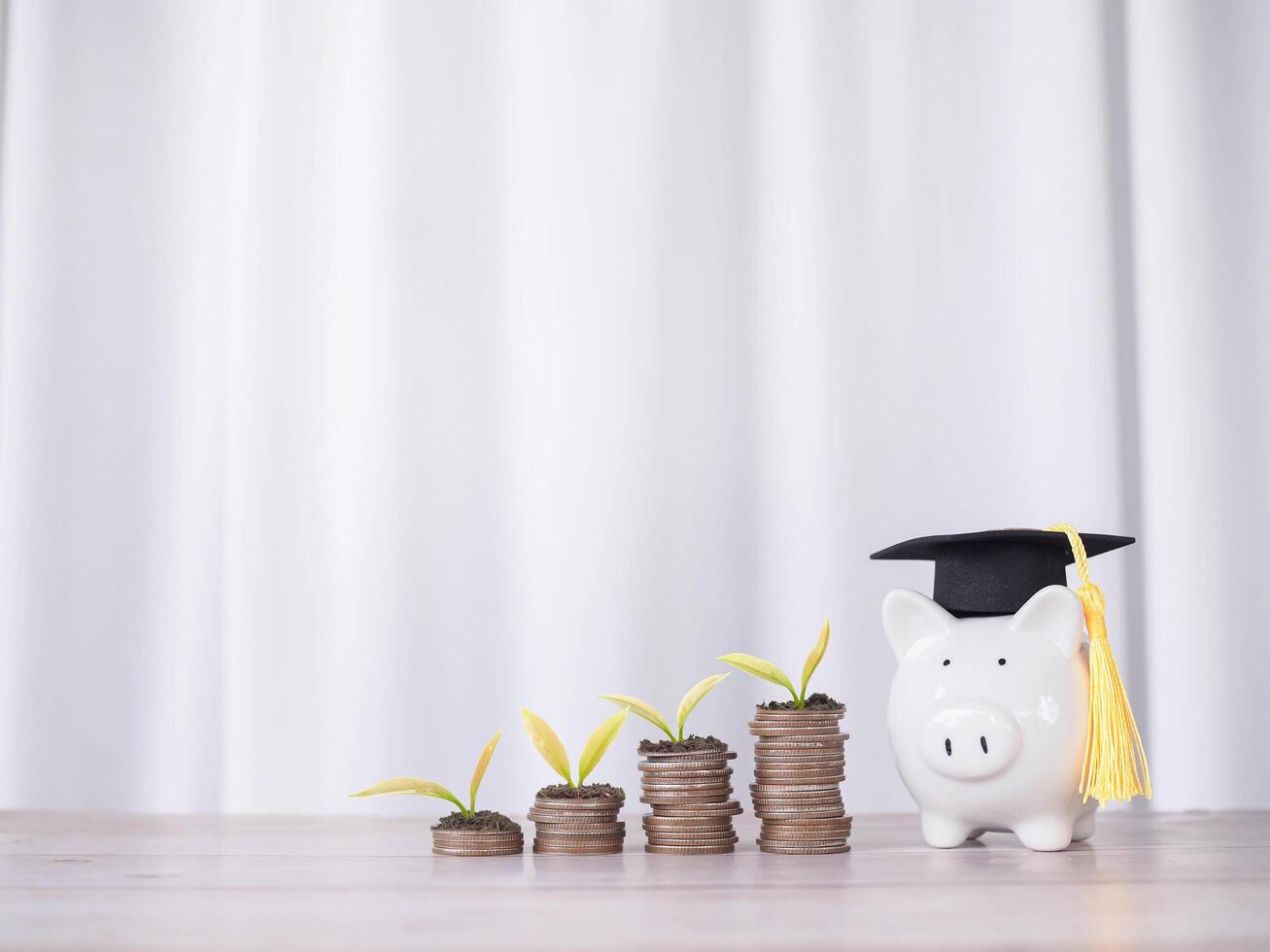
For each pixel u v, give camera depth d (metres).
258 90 1.60
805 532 1.53
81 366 1.57
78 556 1.55
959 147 1.58
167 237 1.59
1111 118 1.58
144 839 1.13
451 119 1.59
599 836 0.98
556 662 1.52
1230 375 1.55
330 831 1.21
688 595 1.53
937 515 1.53
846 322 1.56
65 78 1.61
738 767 1.50
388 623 1.53
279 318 1.58
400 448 1.55
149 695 1.53
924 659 1.00
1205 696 1.51
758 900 0.77
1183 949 0.63
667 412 1.55
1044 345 1.55
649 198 1.58
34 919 0.71
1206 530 1.53
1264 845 1.05
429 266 1.58
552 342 1.56
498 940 0.65
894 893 0.79
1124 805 1.47
